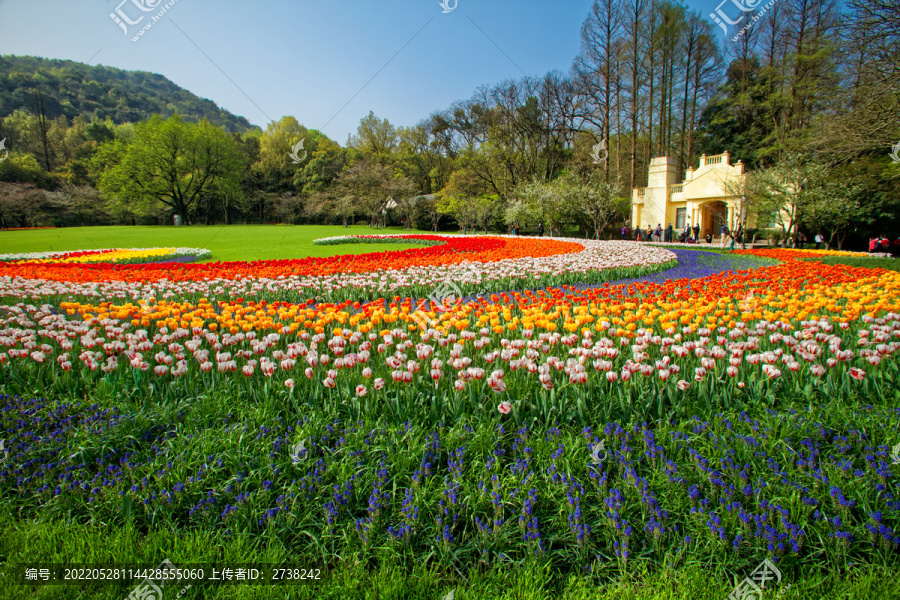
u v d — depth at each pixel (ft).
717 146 119.44
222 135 179.01
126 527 7.91
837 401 11.10
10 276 31.35
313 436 10.20
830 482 8.32
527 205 114.73
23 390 13.03
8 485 9.00
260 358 12.88
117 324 18.83
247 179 207.10
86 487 8.84
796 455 9.23
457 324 14.93
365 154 199.31
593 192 100.27
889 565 6.96
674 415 11.19
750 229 91.30
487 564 7.37
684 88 127.85
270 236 94.32
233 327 16.57
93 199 171.83
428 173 197.67
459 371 12.03
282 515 8.11
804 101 90.07
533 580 6.94
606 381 12.19
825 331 15.34
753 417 10.87
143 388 12.72
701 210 101.09
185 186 183.01
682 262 47.21
